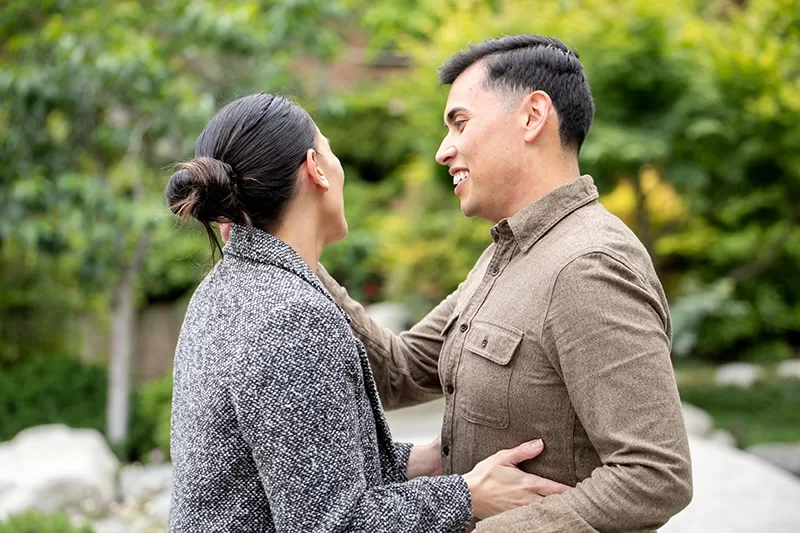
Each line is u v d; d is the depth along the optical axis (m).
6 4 5.13
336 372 1.22
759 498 2.94
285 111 1.36
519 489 1.35
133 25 5.08
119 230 5.05
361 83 9.98
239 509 1.23
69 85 4.86
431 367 1.79
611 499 1.26
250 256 1.31
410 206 8.47
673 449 1.26
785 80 6.11
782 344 8.51
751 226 7.75
